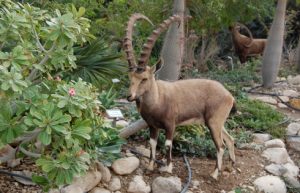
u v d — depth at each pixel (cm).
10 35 356
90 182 441
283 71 958
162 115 455
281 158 567
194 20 852
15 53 327
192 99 472
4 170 452
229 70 947
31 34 370
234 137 600
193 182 489
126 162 482
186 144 544
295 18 1199
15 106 341
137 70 429
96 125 376
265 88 842
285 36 1105
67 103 328
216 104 482
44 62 354
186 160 526
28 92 331
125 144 536
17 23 352
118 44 788
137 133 557
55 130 318
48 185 351
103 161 467
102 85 621
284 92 824
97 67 580
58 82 374
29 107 327
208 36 945
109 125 384
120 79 680
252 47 998
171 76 612
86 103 348
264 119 666
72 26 337
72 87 339
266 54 830
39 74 380
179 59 610
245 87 844
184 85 476
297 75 944
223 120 490
